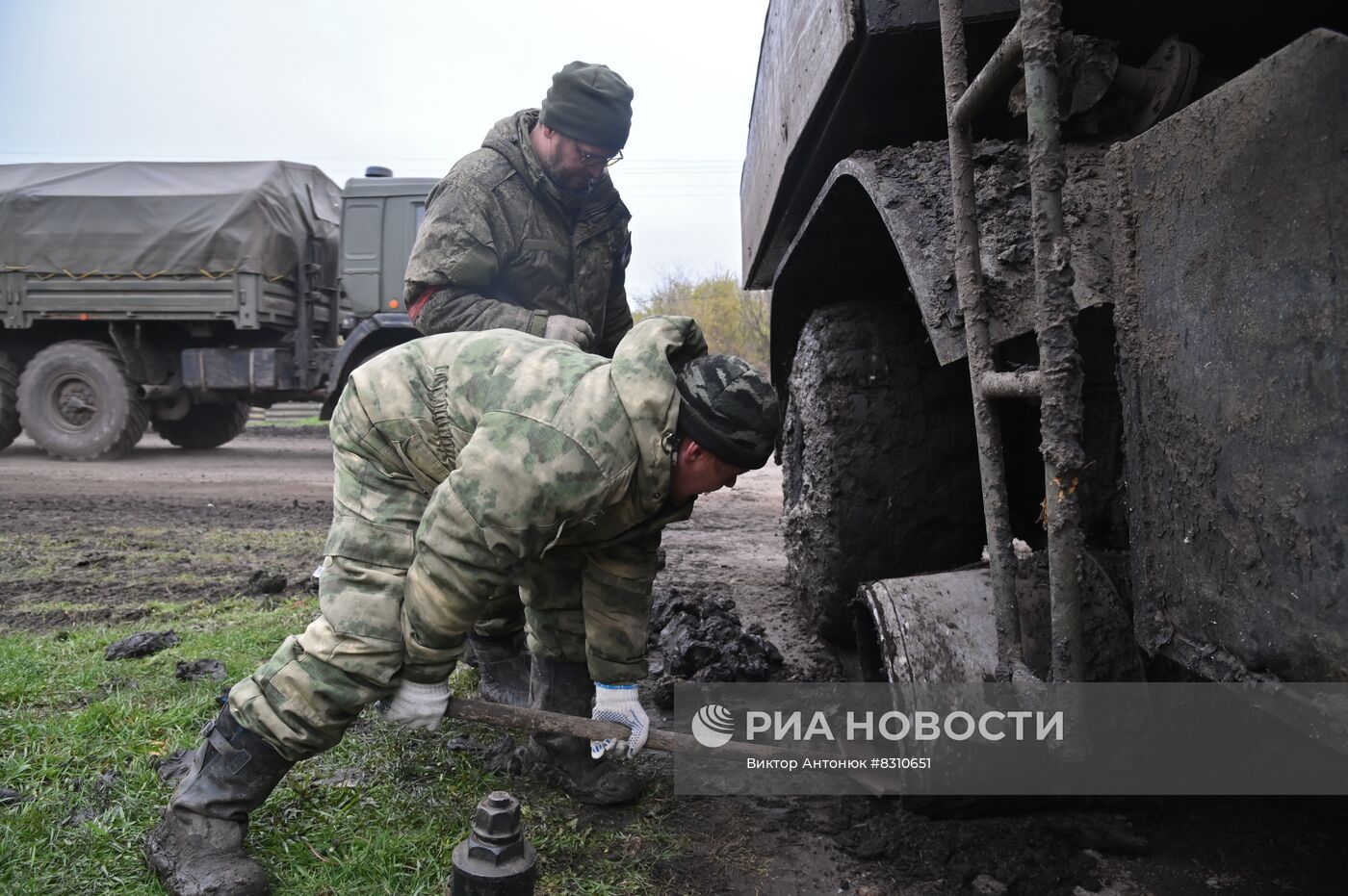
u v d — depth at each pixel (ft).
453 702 6.33
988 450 5.76
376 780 7.54
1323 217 3.94
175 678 9.52
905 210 6.45
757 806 7.43
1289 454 4.18
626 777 7.45
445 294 9.17
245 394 32.22
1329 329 3.94
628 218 10.67
